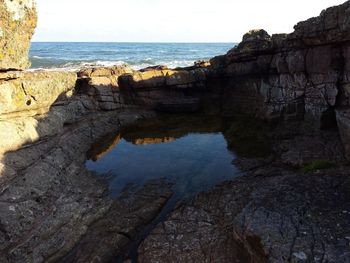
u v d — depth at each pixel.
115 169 22.66
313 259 10.30
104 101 34.19
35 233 14.18
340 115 22.02
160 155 25.42
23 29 17.09
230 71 37.41
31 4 17.17
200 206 16.81
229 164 23.09
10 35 16.39
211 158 24.45
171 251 13.38
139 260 13.09
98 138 28.42
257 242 11.57
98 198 18.19
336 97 24.66
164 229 14.92
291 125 28.56
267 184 16.20
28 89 19.25
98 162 23.84
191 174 21.70
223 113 37.41
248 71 35.03
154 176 21.48
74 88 32.66
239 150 25.81
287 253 10.70
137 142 28.59
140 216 16.31
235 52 35.94
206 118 35.88
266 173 20.44
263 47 32.56
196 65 42.44
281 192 14.72
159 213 17.03
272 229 11.86
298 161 21.06
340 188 14.55
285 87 29.98
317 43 25.41
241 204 16.19
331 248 10.63
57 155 20.73
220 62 40.31
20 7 16.53
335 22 23.00
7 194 15.12
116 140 29.05
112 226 15.51
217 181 20.39
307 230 11.63
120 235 14.75
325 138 24.08
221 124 33.50
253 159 23.56
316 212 12.66
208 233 14.31
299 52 27.44
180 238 14.16
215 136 29.86
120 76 37.03
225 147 26.81
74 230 15.01
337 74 24.41
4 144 17.00
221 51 157.88
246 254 12.49
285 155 22.58
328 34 23.81
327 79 25.06
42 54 127.00
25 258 12.91
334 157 20.58
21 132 18.44
